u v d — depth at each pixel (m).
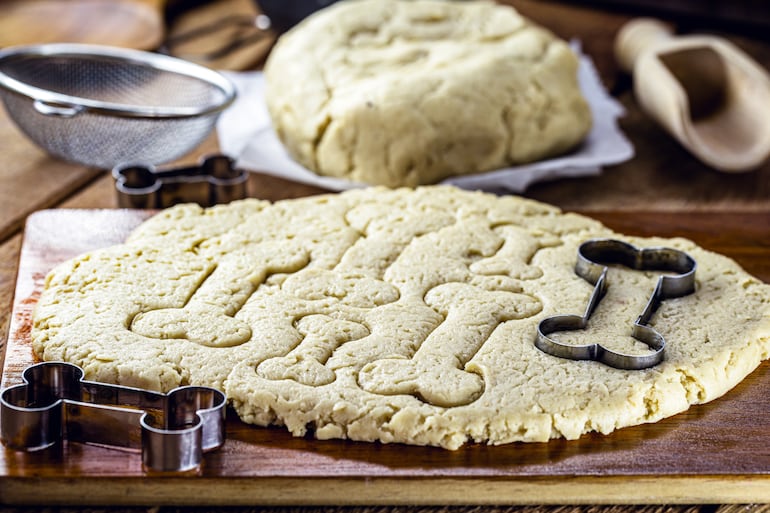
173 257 0.91
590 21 1.47
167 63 1.15
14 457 0.80
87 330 0.85
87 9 1.31
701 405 0.84
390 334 0.86
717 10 1.46
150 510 0.80
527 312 0.88
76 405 0.80
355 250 0.93
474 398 0.82
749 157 1.11
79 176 1.08
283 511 0.80
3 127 1.15
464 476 0.80
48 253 0.94
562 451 0.81
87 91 1.16
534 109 1.07
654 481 0.80
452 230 0.95
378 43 1.12
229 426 0.82
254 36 1.36
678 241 0.96
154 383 0.83
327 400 0.81
